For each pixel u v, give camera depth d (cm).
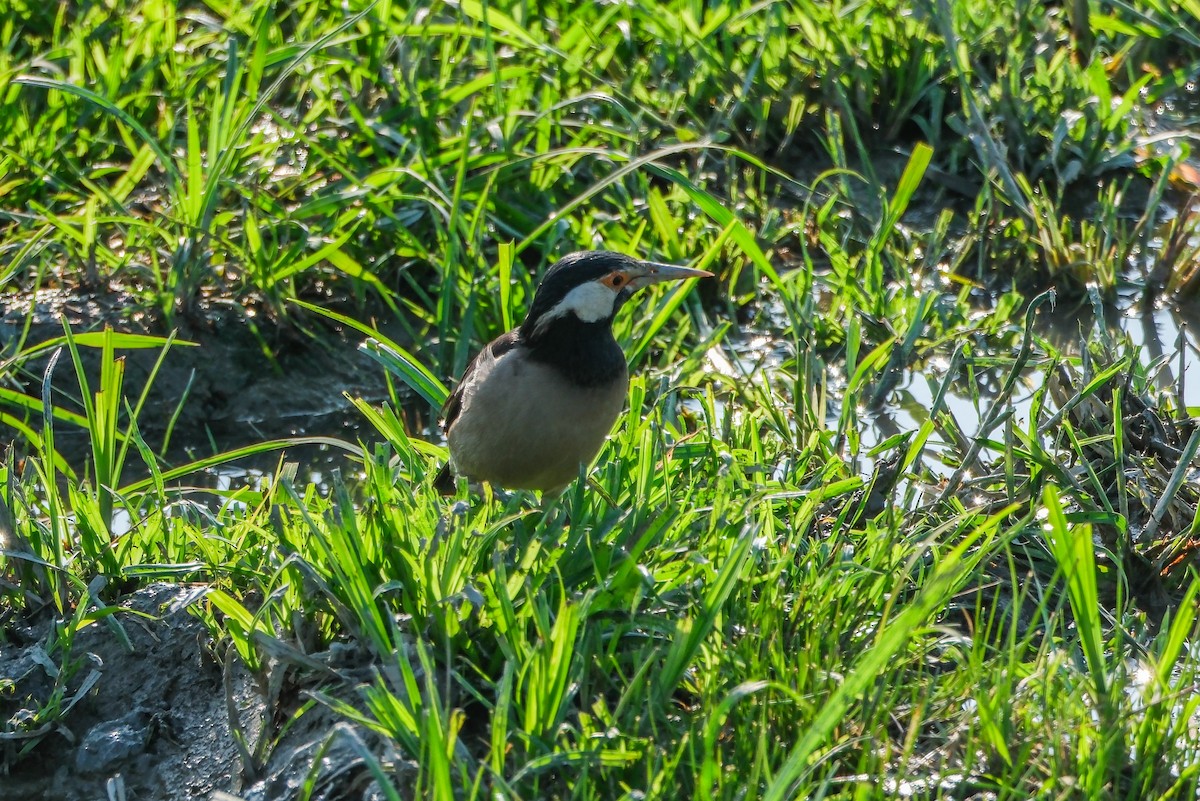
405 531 766
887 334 1208
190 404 1192
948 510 933
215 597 753
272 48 1399
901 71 1425
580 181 1361
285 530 826
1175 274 1273
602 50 1434
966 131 1396
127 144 1317
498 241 1302
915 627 739
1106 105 1380
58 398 1186
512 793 605
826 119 1438
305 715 736
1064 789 647
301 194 1341
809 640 726
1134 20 1510
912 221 1368
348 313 1267
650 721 670
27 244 1186
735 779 641
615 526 803
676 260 1242
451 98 1318
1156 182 1402
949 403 1151
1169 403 1044
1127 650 795
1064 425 945
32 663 820
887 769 679
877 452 966
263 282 1221
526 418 887
